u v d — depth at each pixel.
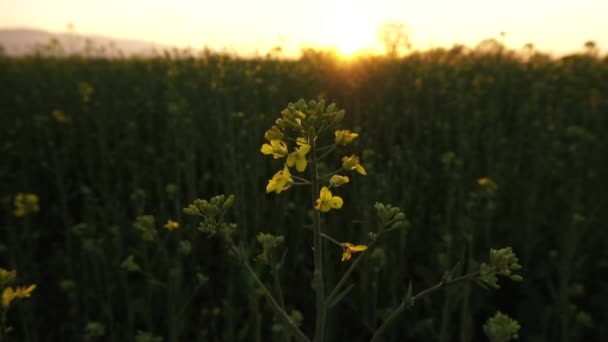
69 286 3.79
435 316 3.85
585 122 6.74
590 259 4.30
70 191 6.35
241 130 5.94
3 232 5.25
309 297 4.12
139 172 6.15
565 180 5.65
